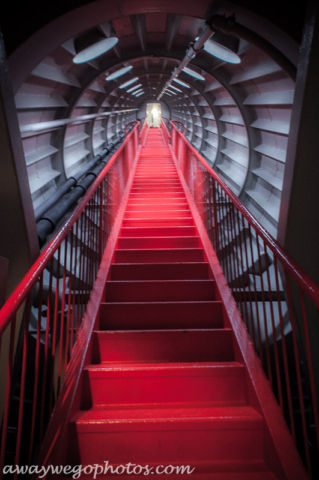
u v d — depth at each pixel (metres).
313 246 2.44
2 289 2.02
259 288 4.38
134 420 1.62
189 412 1.75
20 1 2.42
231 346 2.25
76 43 4.06
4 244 2.13
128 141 6.27
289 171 2.48
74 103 5.39
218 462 1.59
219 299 2.65
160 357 2.22
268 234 1.90
